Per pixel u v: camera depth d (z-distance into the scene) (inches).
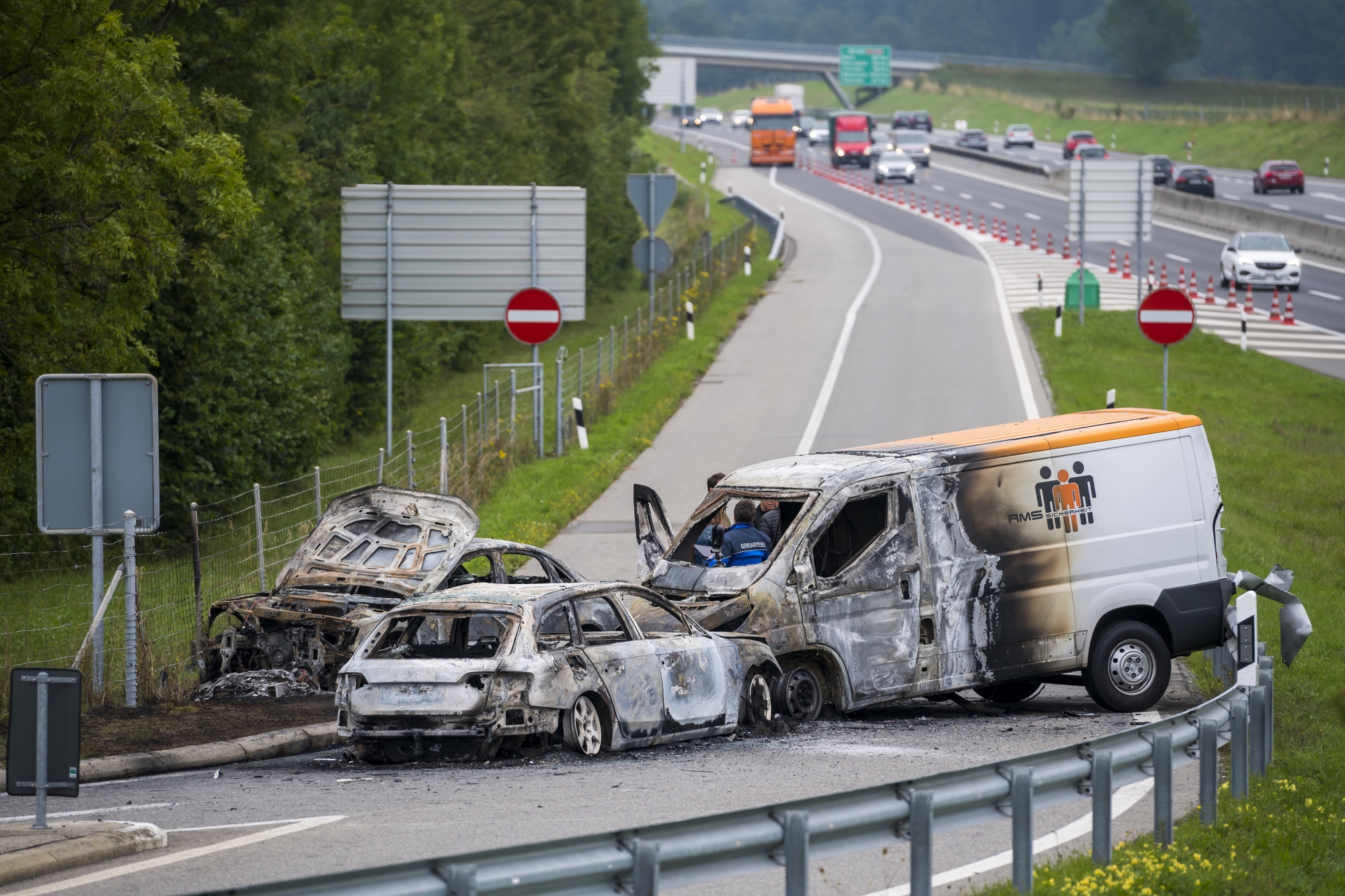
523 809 869.8
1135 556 1280.8
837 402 3125.0
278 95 2400.3
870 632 1206.3
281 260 2783.0
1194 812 848.3
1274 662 1344.7
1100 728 1175.0
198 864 754.2
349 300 2576.3
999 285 5142.7
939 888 725.9
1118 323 4151.1
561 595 1083.9
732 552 1267.2
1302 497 2458.2
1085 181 3956.7
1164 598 1283.2
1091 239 3988.7
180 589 1765.5
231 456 2327.8
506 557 1870.1
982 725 1214.9
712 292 4968.0
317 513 1886.1
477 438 2645.2
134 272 1786.4
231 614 1380.4
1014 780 653.3
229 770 1065.5
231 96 2272.4
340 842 793.6
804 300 4921.3
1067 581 1256.8
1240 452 2758.4
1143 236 3929.6
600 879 520.1
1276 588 1294.3
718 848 541.3
